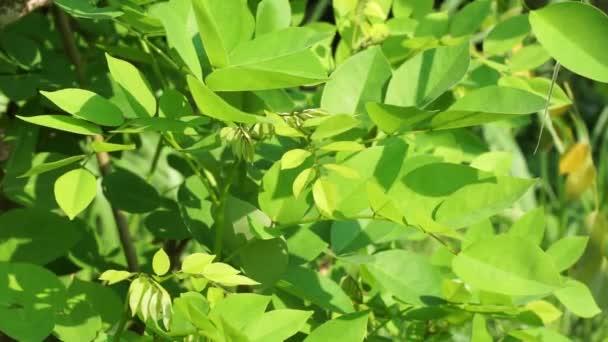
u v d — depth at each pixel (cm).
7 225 84
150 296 68
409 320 86
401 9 96
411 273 79
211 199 83
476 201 74
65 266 93
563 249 86
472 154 97
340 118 71
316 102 89
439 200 74
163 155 143
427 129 75
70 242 85
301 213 77
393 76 78
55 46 101
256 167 85
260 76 70
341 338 72
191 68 71
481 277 72
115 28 99
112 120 73
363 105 79
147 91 75
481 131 186
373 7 91
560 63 70
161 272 70
